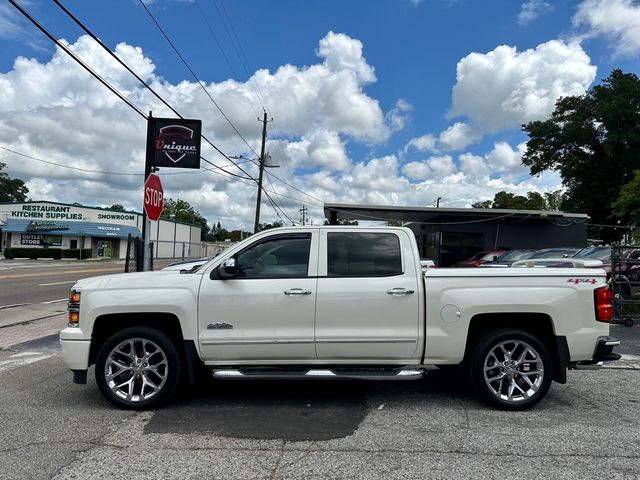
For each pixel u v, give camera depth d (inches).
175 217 4276.6
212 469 152.6
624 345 355.9
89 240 2191.2
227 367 212.7
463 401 223.0
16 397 225.8
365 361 210.8
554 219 1158.3
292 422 194.7
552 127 1616.6
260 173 1448.1
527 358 211.0
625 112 1444.4
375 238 216.5
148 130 517.7
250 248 216.4
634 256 467.2
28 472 149.6
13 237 2162.9
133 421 194.7
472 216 1139.9
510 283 209.3
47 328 414.3
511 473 150.6
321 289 208.1
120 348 209.2
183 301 207.6
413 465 156.0
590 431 186.2
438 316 208.2
